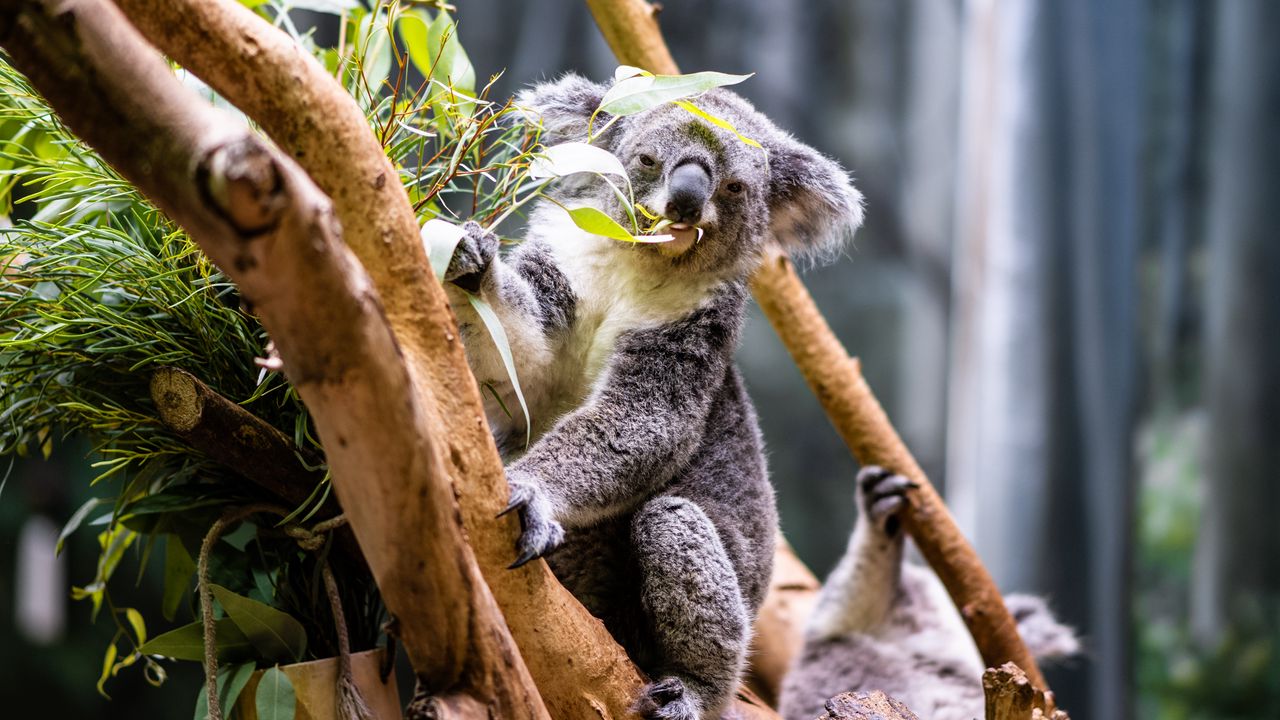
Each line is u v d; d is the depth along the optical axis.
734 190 3.00
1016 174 6.20
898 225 13.03
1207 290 10.04
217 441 2.17
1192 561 9.57
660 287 2.96
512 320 2.60
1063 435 6.22
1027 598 4.72
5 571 8.70
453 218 2.57
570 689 2.13
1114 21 6.26
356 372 1.51
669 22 12.64
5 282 2.37
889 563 4.13
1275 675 8.68
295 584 2.45
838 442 12.70
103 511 3.19
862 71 12.84
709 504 2.94
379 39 2.60
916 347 13.01
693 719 2.34
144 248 2.32
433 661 1.82
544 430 2.98
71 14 1.28
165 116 1.32
